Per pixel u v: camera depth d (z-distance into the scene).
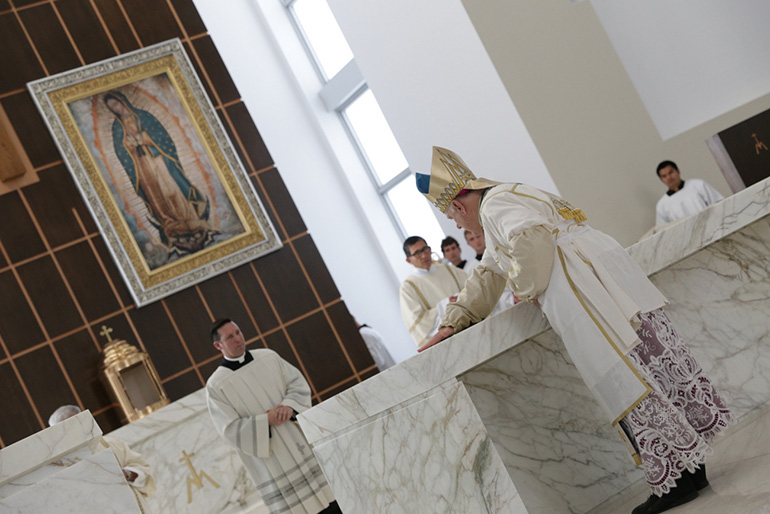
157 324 8.52
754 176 5.99
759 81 9.21
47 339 8.12
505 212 2.80
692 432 2.71
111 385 7.87
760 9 9.44
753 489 2.54
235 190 9.05
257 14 12.48
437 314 7.09
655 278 3.69
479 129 8.30
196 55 9.29
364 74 9.50
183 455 6.60
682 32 9.05
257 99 12.10
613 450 3.28
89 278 8.40
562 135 7.93
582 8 8.35
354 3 9.26
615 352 2.72
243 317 8.82
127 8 9.09
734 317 3.76
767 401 3.72
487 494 2.78
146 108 8.89
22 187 8.38
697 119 8.78
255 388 5.59
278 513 5.47
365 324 10.95
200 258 8.79
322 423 3.22
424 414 2.88
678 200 7.95
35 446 2.61
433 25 8.30
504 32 7.93
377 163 12.10
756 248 3.83
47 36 8.73
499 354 3.15
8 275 8.16
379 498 3.07
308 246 9.26
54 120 8.52
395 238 12.15
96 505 2.62
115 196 8.62
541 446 3.16
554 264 2.80
